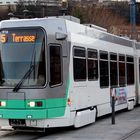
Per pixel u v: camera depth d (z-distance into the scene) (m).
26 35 13.73
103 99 17.42
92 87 16.19
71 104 14.20
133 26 46.34
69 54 14.21
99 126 15.98
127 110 21.81
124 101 20.62
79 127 15.21
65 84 13.92
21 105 13.41
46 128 14.84
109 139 12.94
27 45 13.70
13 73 13.66
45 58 13.50
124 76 20.78
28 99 13.34
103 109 17.41
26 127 13.82
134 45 23.20
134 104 22.73
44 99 13.30
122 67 20.52
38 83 13.41
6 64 13.79
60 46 13.88
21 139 13.30
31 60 13.58
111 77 18.61
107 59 18.20
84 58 15.51
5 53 13.86
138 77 23.56
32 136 13.91
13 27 13.88
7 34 13.93
